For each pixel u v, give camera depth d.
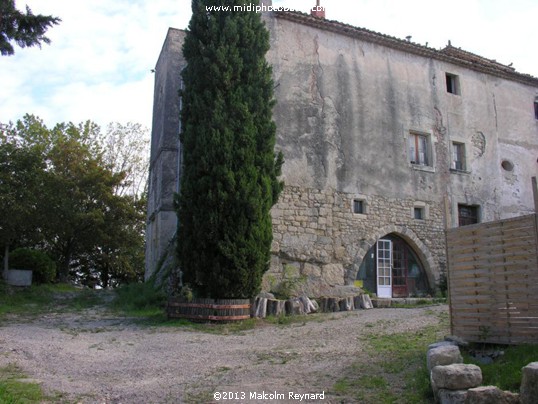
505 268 5.91
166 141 16.75
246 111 11.01
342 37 14.91
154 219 17.50
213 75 11.17
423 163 15.67
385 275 14.32
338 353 7.14
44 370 6.37
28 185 16.17
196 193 10.76
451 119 16.38
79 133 28.44
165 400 5.11
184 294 10.63
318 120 13.92
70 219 21.81
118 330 9.59
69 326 10.05
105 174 24.84
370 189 14.29
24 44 12.44
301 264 12.91
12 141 26.36
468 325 6.30
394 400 4.87
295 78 13.87
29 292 15.48
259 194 10.77
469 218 16.23
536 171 17.94
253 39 11.74
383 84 15.27
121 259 26.47
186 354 7.41
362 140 14.48
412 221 14.80
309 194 13.34
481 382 4.57
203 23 11.77
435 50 16.20
